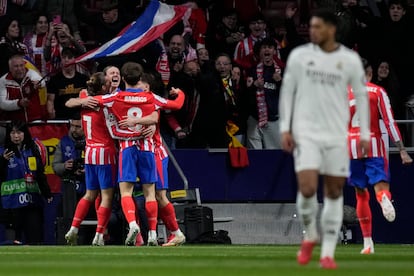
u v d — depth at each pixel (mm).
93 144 30953
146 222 34250
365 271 16328
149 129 30359
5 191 35031
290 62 17234
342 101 17266
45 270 16953
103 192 31109
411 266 17953
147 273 16047
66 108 37688
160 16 38406
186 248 28562
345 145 17266
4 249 27953
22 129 34906
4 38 38781
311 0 45375
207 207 34969
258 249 28047
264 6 46781
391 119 26000
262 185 38469
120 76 33406
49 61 38625
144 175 30484
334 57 17219
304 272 16109
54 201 36719
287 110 17172
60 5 41062
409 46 40875
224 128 38250
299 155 17000
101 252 25281
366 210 25719
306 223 17438
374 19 41000
